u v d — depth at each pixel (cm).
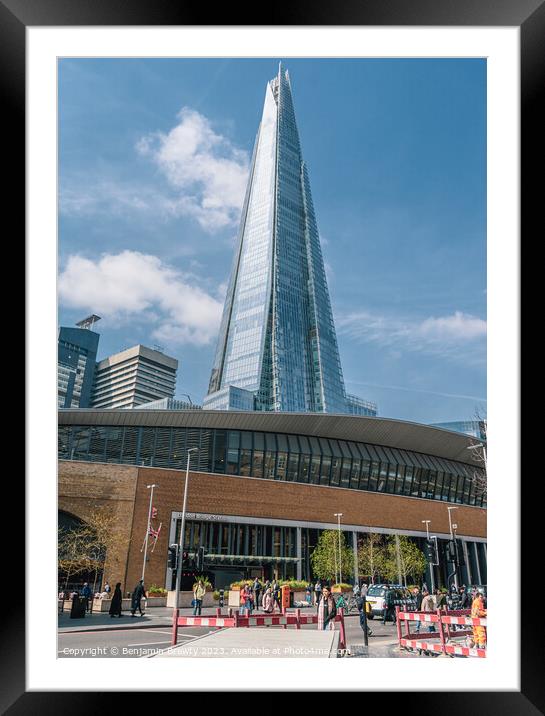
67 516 4484
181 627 2206
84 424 5400
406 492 6631
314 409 17425
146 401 17588
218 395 15488
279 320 17538
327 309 19538
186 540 4881
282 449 5850
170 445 5553
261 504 5338
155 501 4734
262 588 3519
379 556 5675
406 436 6694
